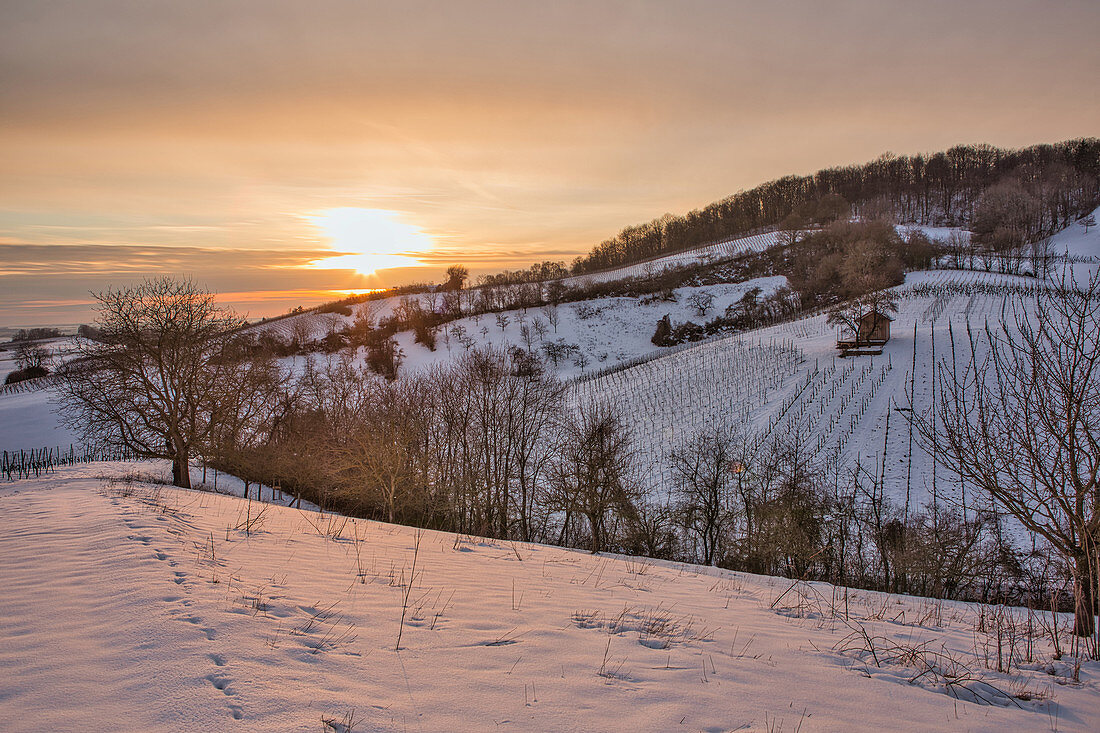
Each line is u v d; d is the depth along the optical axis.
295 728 4.04
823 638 8.09
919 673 6.72
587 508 31.05
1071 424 8.98
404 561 9.91
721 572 18.08
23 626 5.43
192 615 5.82
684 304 108.94
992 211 129.38
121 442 28.73
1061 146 180.38
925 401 48.47
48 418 66.00
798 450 43.09
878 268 91.38
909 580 29.14
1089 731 5.37
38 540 8.64
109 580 6.75
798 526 31.16
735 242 155.00
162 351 28.61
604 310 109.00
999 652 7.31
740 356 69.88
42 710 4.04
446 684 5.00
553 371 87.19
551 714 4.62
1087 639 8.89
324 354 91.50
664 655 6.32
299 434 35.97
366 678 4.96
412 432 32.47
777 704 5.28
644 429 53.22
